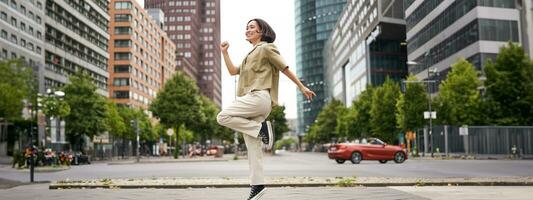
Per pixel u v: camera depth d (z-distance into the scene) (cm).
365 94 6316
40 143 3152
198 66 19912
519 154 3628
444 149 4047
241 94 408
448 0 5606
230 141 9519
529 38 4934
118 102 9600
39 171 2311
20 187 1016
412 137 4462
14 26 5622
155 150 8031
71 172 2147
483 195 726
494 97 3966
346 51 10456
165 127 5119
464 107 4122
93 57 8269
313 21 16375
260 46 401
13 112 3934
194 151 6300
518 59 3956
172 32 17588
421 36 6538
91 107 4747
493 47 4884
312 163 2966
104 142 5103
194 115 5059
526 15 4966
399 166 2303
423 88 4472
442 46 5803
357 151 2805
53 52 6669
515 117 3903
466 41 5144
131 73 9769
